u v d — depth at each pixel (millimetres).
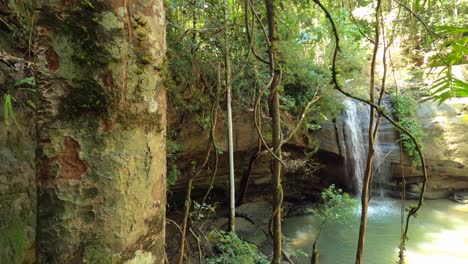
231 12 3369
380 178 7051
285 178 6488
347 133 6465
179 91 3682
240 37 3211
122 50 748
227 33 2852
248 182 5730
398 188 7156
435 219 5949
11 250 2064
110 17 736
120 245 745
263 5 2545
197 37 3656
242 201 5883
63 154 714
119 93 744
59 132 713
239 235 4762
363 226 1384
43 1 719
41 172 720
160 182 853
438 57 1350
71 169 717
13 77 2156
